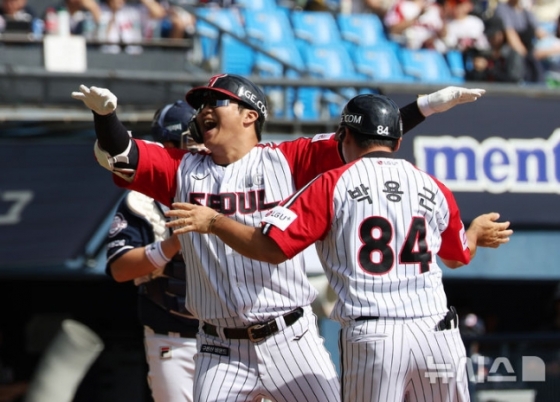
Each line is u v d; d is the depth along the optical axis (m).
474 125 30.88
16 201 28.11
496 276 31.50
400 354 13.93
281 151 15.15
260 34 40.03
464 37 42.88
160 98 30.95
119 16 37.28
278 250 13.73
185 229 13.79
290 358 15.06
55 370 14.94
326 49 40.66
